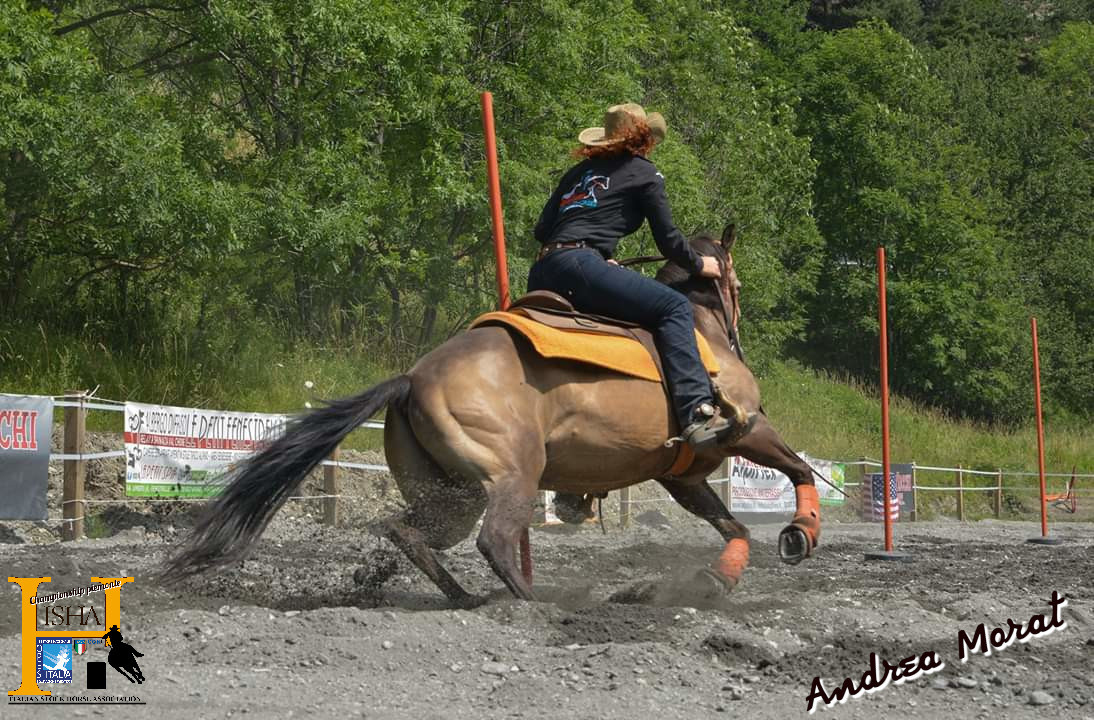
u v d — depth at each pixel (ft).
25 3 73.77
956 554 61.46
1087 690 24.35
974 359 225.97
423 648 25.61
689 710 21.89
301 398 87.30
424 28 91.50
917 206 223.51
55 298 85.87
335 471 68.90
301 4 83.20
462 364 29.81
